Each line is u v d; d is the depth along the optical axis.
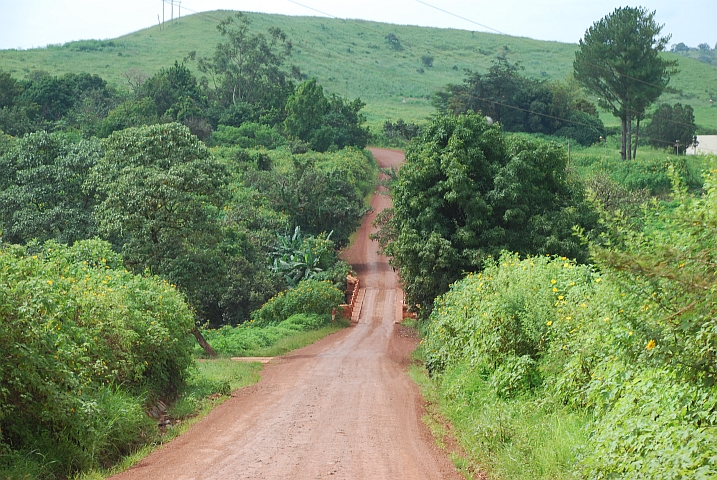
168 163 25.22
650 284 5.39
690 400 5.95
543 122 80.25
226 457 8.01
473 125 24.34
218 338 25.67
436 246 23.39
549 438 7.73
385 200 62.91
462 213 24.47
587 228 23.33
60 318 8.83
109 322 10.49
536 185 23.91
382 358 21.70
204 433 9.72
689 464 5.16
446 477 7.17
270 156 67.25
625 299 6.08
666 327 5.45
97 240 18.12
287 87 85.81
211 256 26.09
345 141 75.12
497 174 23.50
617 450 6.23
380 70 144.62
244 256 37.78
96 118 74.81
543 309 10.71
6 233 29.70
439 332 15.37
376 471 7.27
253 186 52.94
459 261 23.50
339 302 37.19
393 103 119.94
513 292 11.43
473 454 8.06
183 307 13.90
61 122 74.56
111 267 17.58
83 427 7.98
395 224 26.05
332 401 12.41
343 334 32.00
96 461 7.92
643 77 61.06
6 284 7.87
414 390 14.09
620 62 60.25
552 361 9.70
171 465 7.73
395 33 185.12
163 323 12.66
